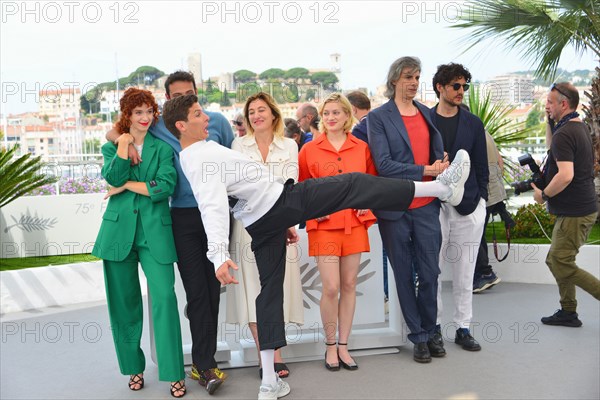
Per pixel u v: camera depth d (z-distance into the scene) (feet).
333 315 13.52
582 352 14.25
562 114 15.99
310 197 11.48
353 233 13.37
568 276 15.93
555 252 15.97
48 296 20.29
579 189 15.62
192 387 12.91
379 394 12.15
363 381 12.87
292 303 13.44
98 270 21.21
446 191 12.12
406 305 13.93
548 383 12.46
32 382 13.52
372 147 13.78
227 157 11.28
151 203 12.35
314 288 14.66
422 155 13.96
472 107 27.53
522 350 14.48
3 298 19.53
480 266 20.27
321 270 13.39
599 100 25.63
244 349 13.89
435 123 14.52
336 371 13.51
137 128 12.36
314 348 14.30
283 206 11.30
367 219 13.39
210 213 11.07
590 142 15.84
